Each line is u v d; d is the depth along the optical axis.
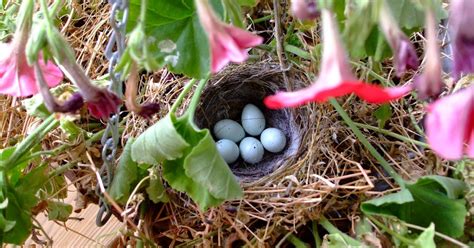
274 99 0.16
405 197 0.26
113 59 0.23
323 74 0.16
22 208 0.27
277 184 0.30
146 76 0.33
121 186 0.28
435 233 0.26
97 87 0.20
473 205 0.28
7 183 0.26
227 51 0.17
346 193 0.30
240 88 0.35
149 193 0.28
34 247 0.30
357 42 0.18
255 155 0.34
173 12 0.25
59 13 0.33
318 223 0.30
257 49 0.33
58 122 0.27
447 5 0.28
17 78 0.21
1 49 0.22
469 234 0.28
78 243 0.37
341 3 0.22
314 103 0.31
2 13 0.31
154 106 0.21
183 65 0.25
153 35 0.25
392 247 0.28
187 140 0.26
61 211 0.30
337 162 0.30
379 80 0.31
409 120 0.32
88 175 0.30
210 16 0.17
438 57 0.16
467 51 0.17
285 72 0.30
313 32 0.32
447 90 0.30
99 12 0.34
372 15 0.18
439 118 0.16
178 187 0.27
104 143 0.27
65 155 0.30
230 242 0.29
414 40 0.32
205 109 0.34
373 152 0.29
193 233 0.29
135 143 0.26
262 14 0.34
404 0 0.23
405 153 0.31
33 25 0.21
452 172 0.30
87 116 0.31
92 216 0.38
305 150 0.31
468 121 0.16
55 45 0.19
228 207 0.29
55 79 0.22
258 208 0.29
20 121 0.32
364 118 0.32
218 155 0.26
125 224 0.29
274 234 0.29
